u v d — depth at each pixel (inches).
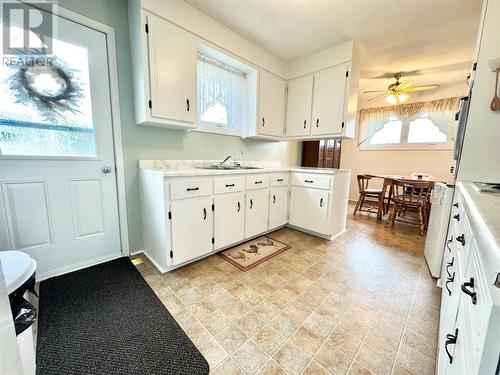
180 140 88.0
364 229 118.3
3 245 57.2
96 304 54.0
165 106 70.8
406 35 89.1
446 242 64.0
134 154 77.2
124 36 71.3
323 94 104.5
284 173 106.7
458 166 64.1
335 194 98.7
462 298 25.7
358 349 43.2
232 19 80.9
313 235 106.4
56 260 66.0
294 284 65.1
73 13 61.5
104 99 69.7
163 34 67.9
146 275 67.9
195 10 74.8
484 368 13.1
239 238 87.7
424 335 46.8
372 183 196.1
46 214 63.0
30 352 26.1
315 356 41.5
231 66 97.7
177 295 58.6
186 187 68.1
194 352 41.8
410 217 142.1
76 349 41.7
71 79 63.5
